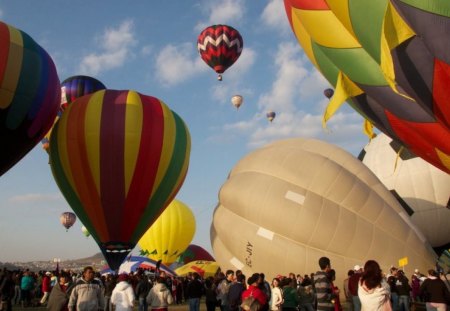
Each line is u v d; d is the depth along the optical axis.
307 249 15.31
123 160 15.00
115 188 15.13
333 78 10.83
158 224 31.48
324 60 10.72
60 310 7.70
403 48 7.64
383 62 7.68
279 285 9.62
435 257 15.90
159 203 16.06
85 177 15.05
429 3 6.68
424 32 6.94
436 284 8.16
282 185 15.95
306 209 15.38
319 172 15.96
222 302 11.73
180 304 21.06
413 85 7.83
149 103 15.96
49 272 20.34
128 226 15.77
